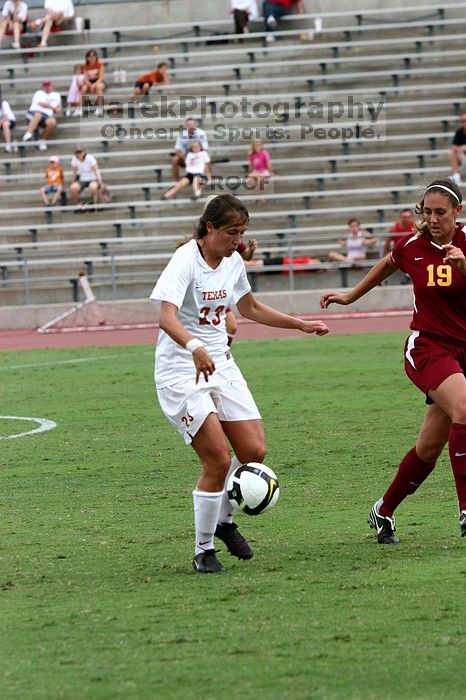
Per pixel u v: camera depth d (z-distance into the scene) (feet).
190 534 60.39
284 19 281.54
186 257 51.26
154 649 39.93
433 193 53.16
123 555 55.77
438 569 50.34
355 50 276.62
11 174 262.06
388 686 35.37
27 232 248.11
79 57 285.02
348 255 224.33
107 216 248.93
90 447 91.40
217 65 279.08
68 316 211.61
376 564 51.90
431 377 53.26
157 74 270.05
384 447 85.87
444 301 54.08
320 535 58.95
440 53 266.98
